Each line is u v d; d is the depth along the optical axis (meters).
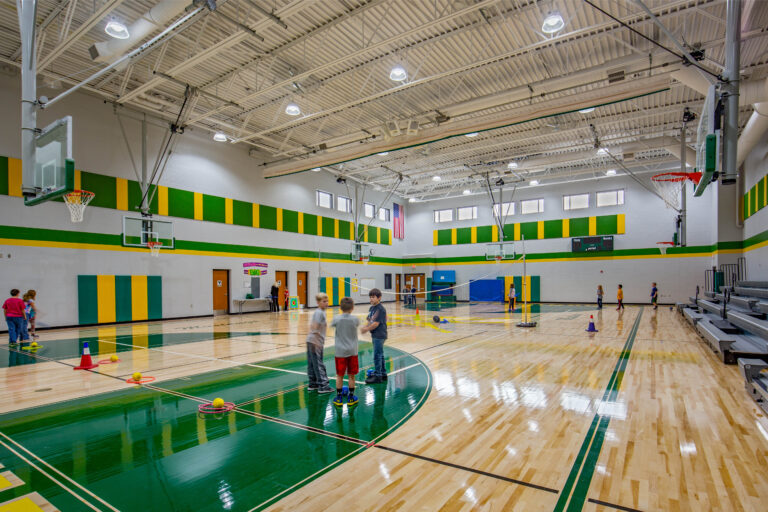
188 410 4.74
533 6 8.35
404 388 5.63
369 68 10.92
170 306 14.99
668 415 4.45
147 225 13.98
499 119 11.92
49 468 3.28
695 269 19.81
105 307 13.26
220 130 15.79
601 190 22.23
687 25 8.83
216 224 16.58
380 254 26.47
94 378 6.29
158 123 14.62
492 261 25.70
